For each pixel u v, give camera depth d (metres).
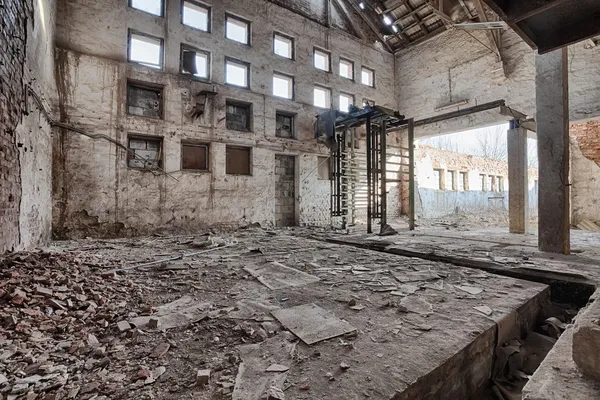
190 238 6.59
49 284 2.52
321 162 10.57
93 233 6.70
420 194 12.70
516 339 2.12
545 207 4.32
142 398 1.21
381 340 1.70
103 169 6.84
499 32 9.08
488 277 3.05
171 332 1.83
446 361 1.48
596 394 0.96
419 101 11.76
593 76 7.46
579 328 1.10
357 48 11.59
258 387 1.27
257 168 9.08
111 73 7.00
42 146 5.17
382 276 3.14
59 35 6.48
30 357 1.48
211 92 8.05
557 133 4.20
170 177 7.66
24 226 4.04
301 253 4.57
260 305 2.28
